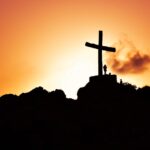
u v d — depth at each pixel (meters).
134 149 48.00
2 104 59.16
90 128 53.12
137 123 53.28
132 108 56.66
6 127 53.47
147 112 55.59
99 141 50.06
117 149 48.16
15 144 50.22
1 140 51.03
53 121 55.03
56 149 49.12
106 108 56.94
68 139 51.03
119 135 50.97
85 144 49.88
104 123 53.94
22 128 53.19
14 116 56.03
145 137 50.16
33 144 49.91
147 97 59.12
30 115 56.12
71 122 55.22
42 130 52.88
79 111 57.81
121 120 54.16
